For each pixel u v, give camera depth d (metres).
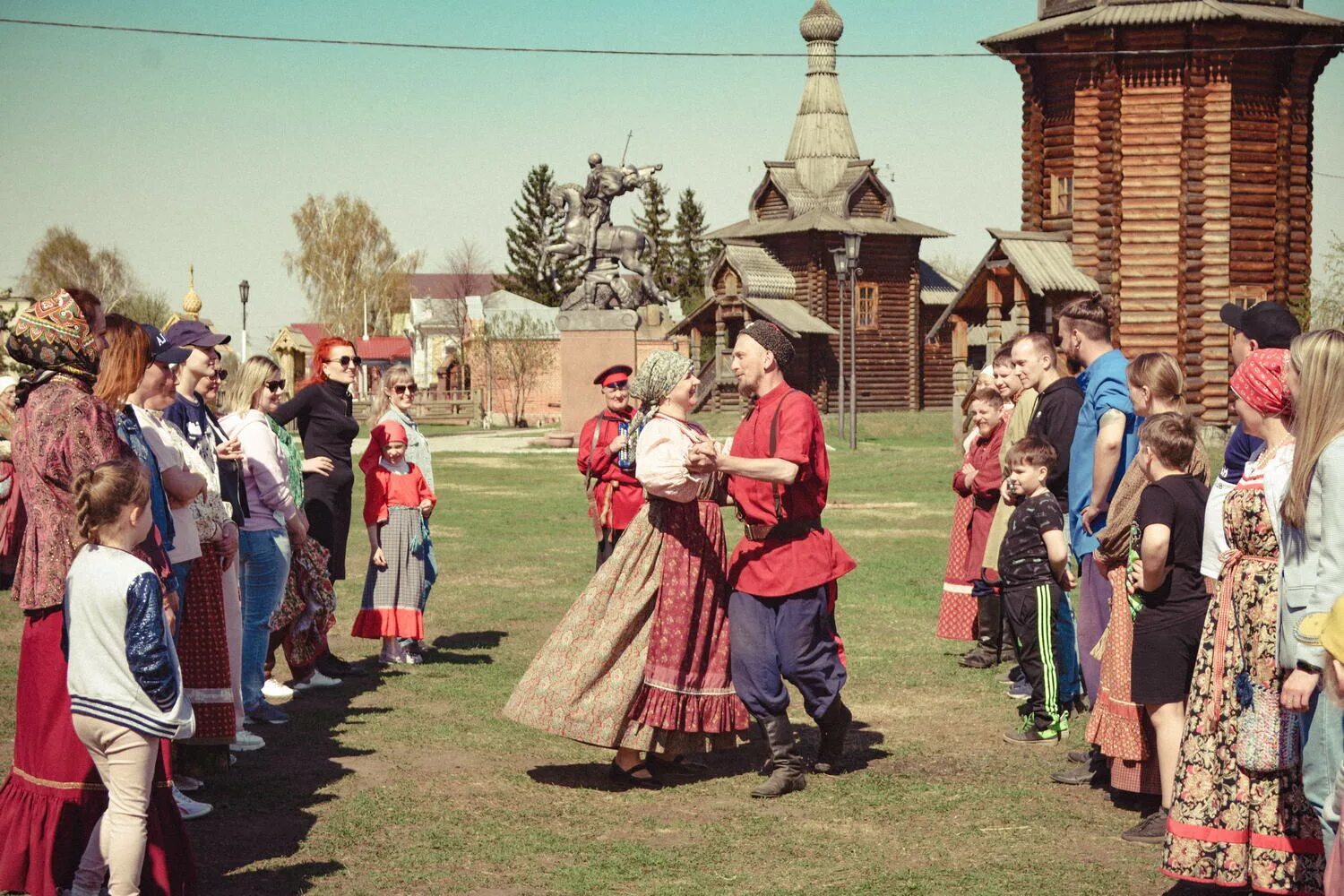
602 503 9.83
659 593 6.56
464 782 6.72
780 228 57.28
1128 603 6.12
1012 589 7.47
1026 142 38.56
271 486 7.78
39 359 4.97
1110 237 36.22
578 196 40.16
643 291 40.50
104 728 4.49
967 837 5.86
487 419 63.94
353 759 7.14
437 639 10.79
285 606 8.65
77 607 4.54
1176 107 35.25
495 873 5.37
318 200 97.81
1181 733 5.63
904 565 15.06
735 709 6.66
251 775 6.80
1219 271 35.41
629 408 9.84
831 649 6.77
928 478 27.23
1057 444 7.83
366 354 95.88
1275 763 4.82
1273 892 4.86
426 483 9.78
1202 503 5.74
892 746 7.46
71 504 4.87
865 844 5.76
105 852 4.54
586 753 7.34
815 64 61.03
